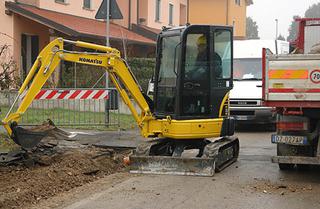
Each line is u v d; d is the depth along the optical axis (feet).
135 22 100.99
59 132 39.22
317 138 28.50
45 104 51.03
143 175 30.09
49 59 29.73
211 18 137.90
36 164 31.04
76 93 41.14
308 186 27.45
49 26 67.87
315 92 27.09
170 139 33.30
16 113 29.01
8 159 31.04
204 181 28.48
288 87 27.43
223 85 33.06
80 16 83.76
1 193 24.68
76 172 29.32
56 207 23.24
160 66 33.19
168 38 32.76
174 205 23.63
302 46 38.32
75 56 30.48
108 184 27.84
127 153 36.35
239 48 57.16
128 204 23.81
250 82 53.16
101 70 62.44
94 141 40.47
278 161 28.68
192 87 31.83
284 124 28.86
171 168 30.27
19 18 70.03
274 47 56.54
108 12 45.44
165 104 32.73
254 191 26.25
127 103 32.40
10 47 67.77
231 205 23.59
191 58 31.91
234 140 34.17
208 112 32.19
